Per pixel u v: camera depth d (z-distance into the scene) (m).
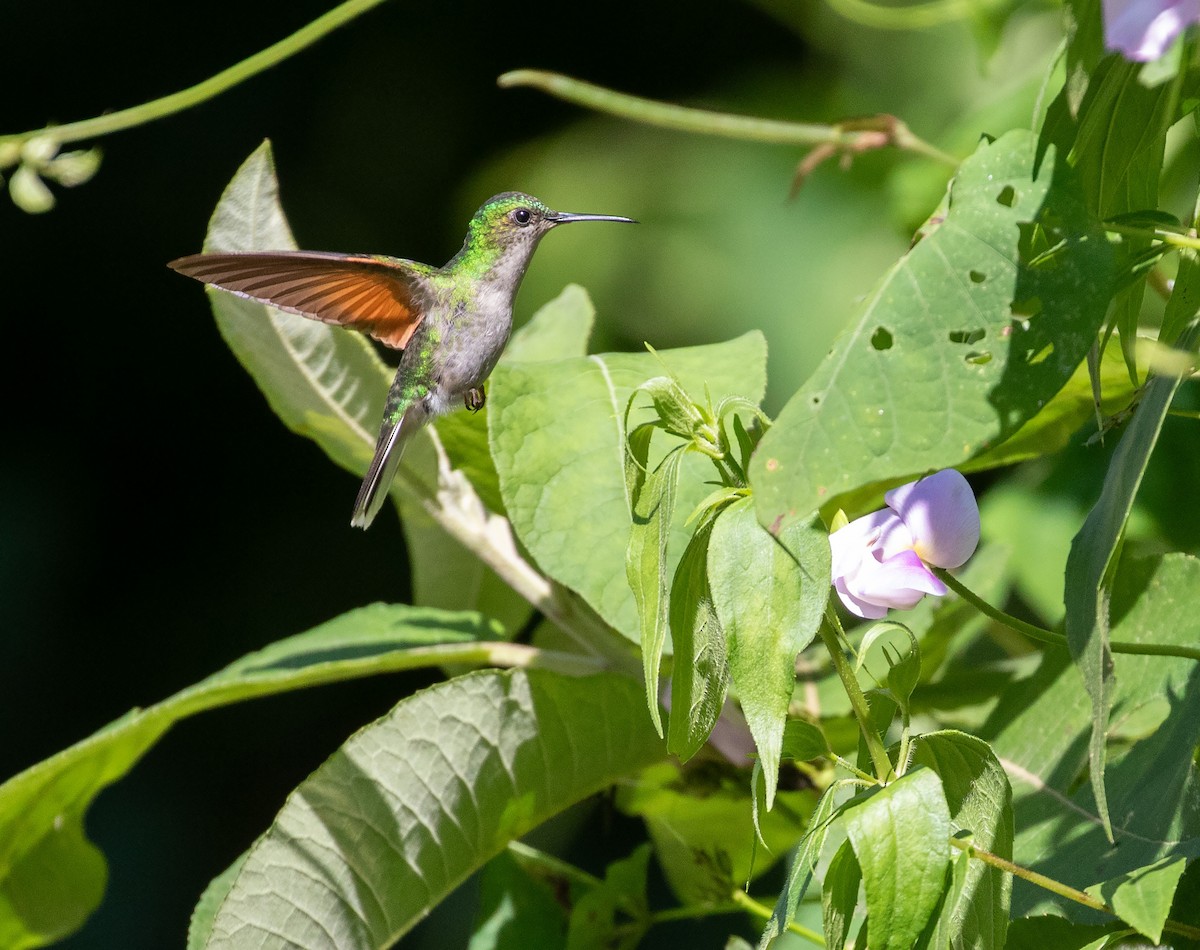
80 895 4.55
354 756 4.47
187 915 6.70
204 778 7.00
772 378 5.41
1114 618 4.46
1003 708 4.48
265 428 7.53
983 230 4.39
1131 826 4.43
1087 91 4.40
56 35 7.51
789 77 6.49
